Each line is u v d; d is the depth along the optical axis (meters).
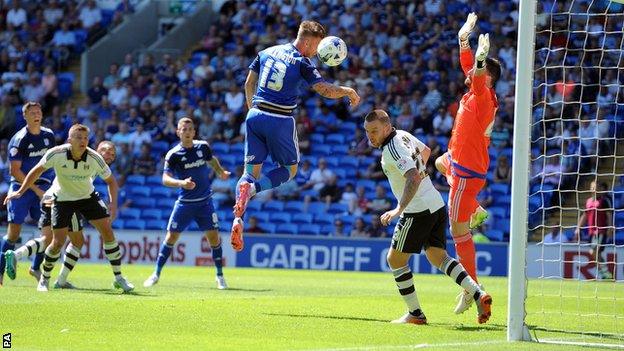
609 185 52.47
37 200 31.30
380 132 19.72
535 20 18.11
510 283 18.05
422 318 20.55
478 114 21.70
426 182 20.17
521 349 16.41
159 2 74.00
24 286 29.80
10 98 65.81
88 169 27.14
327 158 59.59
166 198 60.16
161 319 20.09
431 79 60.66
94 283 31.94
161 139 63.00
